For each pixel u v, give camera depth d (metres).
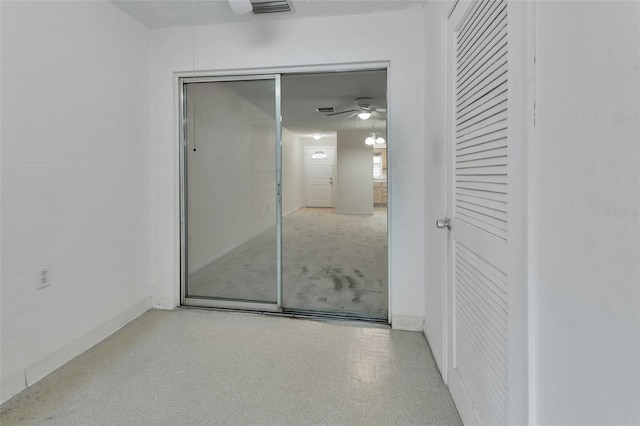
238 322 2.51
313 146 9.83
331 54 2.48
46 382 1.74
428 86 2.19
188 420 1.48
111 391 1.68
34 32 1.72
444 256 1.77
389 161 2.45
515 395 0.97
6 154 1.59
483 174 1.23
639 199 0.53
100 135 2.19
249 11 2.24
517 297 0.95
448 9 1.65
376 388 1.72
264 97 2.71
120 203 2.39
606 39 0.60
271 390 1.70
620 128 0.57
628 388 0.56
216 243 2.86
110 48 2.27
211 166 2.83
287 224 6.96
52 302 1.85
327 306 2.81
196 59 2.64
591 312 0.65
